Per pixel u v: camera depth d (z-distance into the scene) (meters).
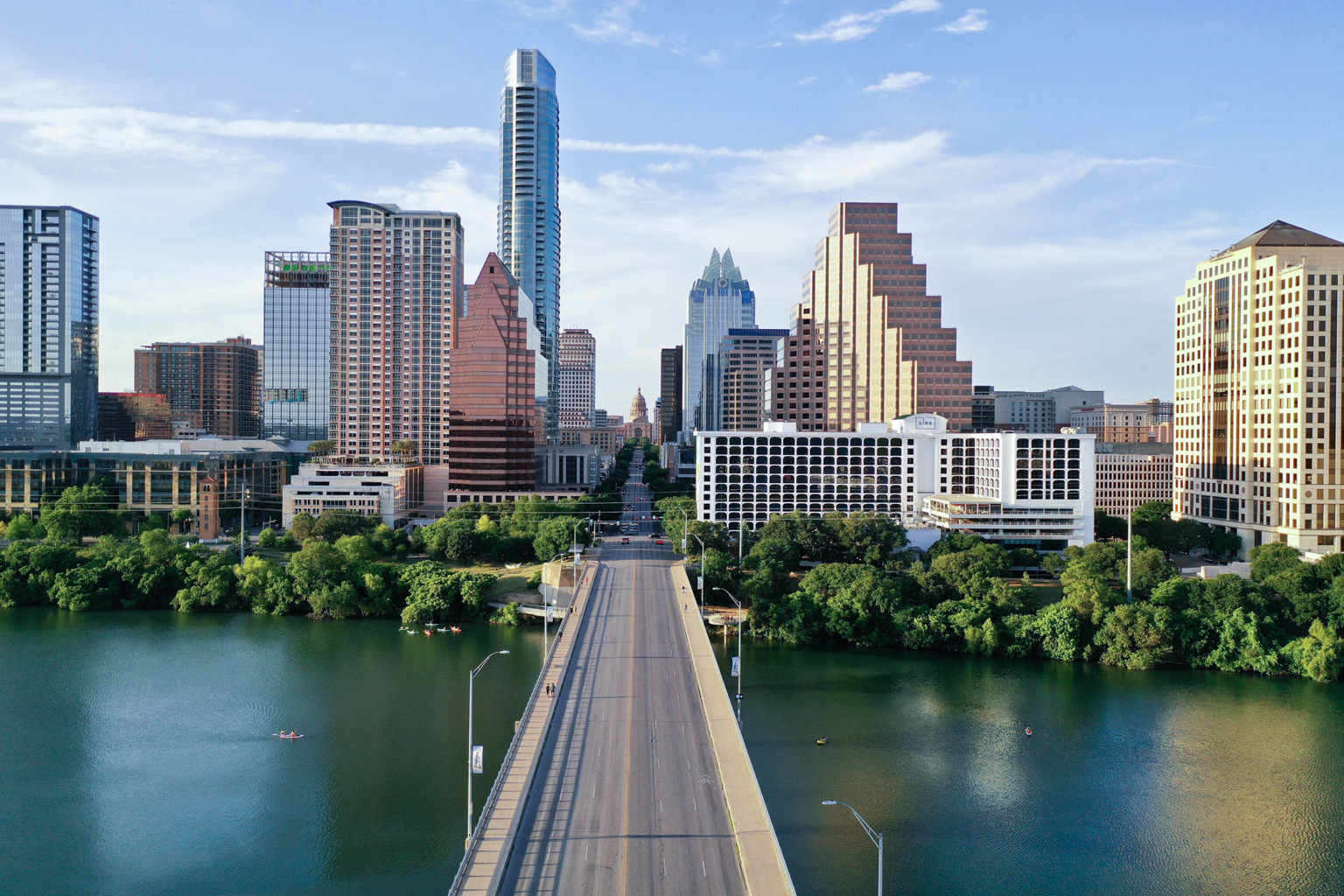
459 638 199.25
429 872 102.44
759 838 87.81
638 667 143.12
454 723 144.25
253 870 103.00
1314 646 170.50
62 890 99.25
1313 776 127.44
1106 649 180.88
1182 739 140.00
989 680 169.00
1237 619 176.00
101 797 119.94
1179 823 114.38
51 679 166.12
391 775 125.50
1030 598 195.75
